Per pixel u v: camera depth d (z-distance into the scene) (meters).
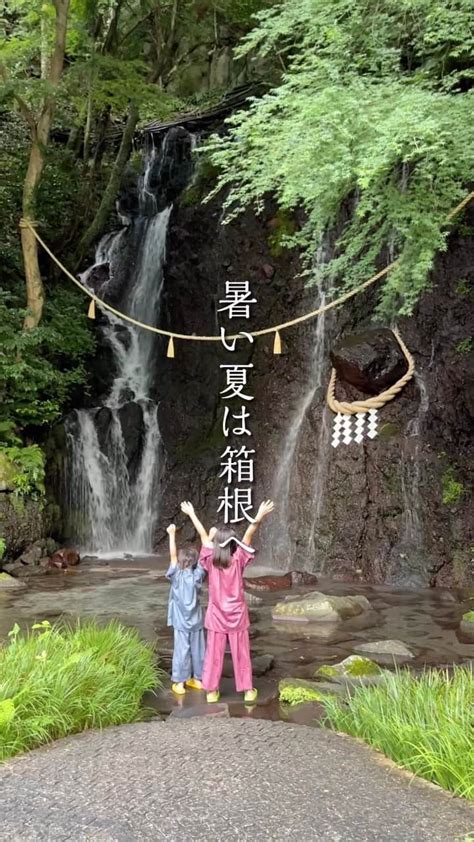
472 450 11.19
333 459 12.14
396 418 11.87
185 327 15.55
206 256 15.30
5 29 15.81
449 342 11.59
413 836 3.27
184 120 18.48
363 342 11.84
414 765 3.97
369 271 9.40
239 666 5.64
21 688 4.61
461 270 11.60
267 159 7.77
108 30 16.14
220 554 5.64
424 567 11.02
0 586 10.38
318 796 3.65
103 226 17.70
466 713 4.19
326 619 8.49
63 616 8.55
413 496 11.40
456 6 7.85
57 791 3.70
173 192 17.91
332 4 7.98
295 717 5.23
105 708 4.87
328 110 6.75
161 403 15.49
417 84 7.68
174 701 5.64
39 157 13.25
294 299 13.84
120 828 3.31
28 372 12.70
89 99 14.21
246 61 18.45
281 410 13.65
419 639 7.67
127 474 14.87
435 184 7.36
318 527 12.12
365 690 4.93
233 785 3.77
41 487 12.34
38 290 13.23
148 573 11.62
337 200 8.17
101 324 16.64
